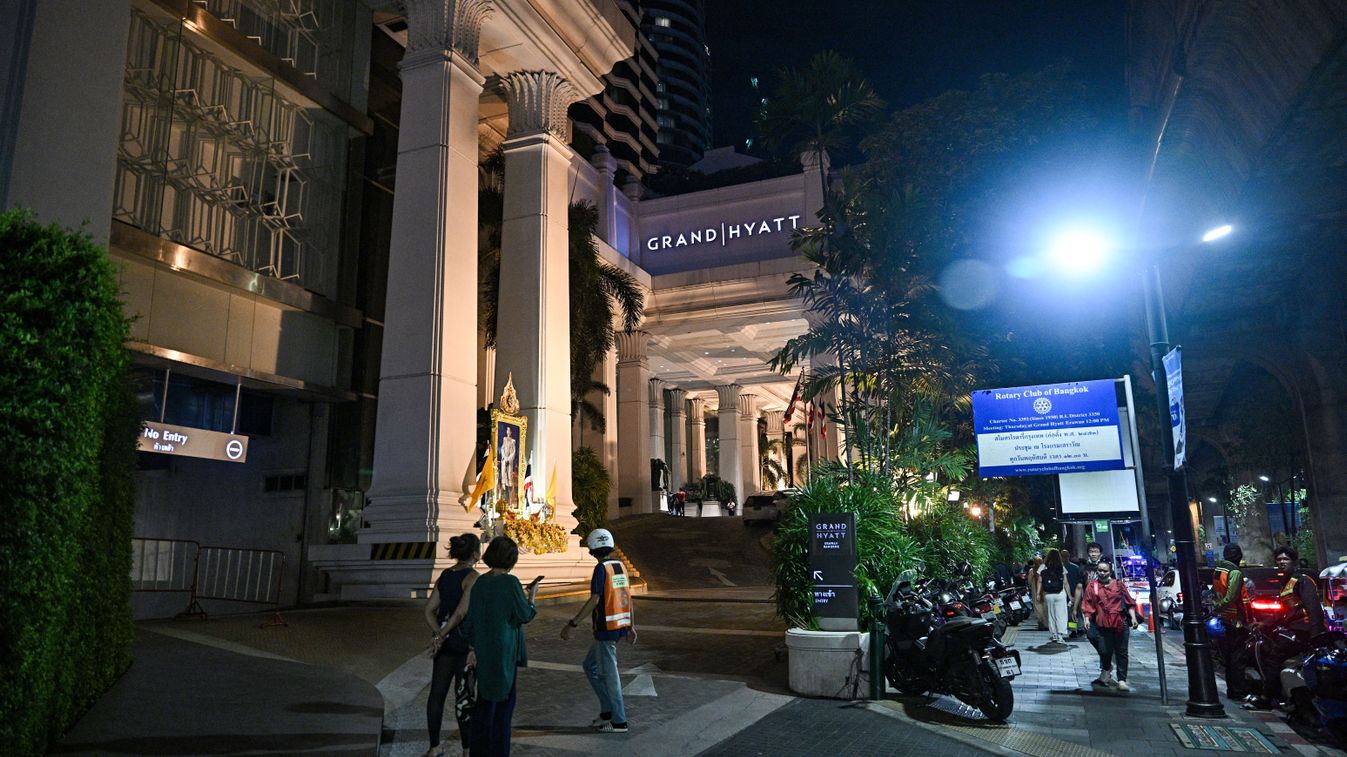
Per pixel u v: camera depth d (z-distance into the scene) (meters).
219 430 19.14
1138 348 27.03
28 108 9.11
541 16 23.50
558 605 17.92
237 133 18.55
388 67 23.97
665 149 114.94
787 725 7.84
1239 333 26.75
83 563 6.34
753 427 55.34
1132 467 12.45
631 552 28.84
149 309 16.45
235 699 7.23
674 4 121.44
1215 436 45.53
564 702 8.55
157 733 5.98
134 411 7.54
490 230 26.25
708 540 31.69
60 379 4.80
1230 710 8.84
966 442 21.91
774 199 40.69
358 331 21.77
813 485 10.66
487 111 28.22
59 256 4.87
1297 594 8.90
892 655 9.17
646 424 40.88
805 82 15.77
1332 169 17.23
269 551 19.22
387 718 7.66
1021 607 17.52
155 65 16.73
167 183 16.86
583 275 27.73
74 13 9.79
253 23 19.38
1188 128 17.89
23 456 4.55
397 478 18.36
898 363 14.88
